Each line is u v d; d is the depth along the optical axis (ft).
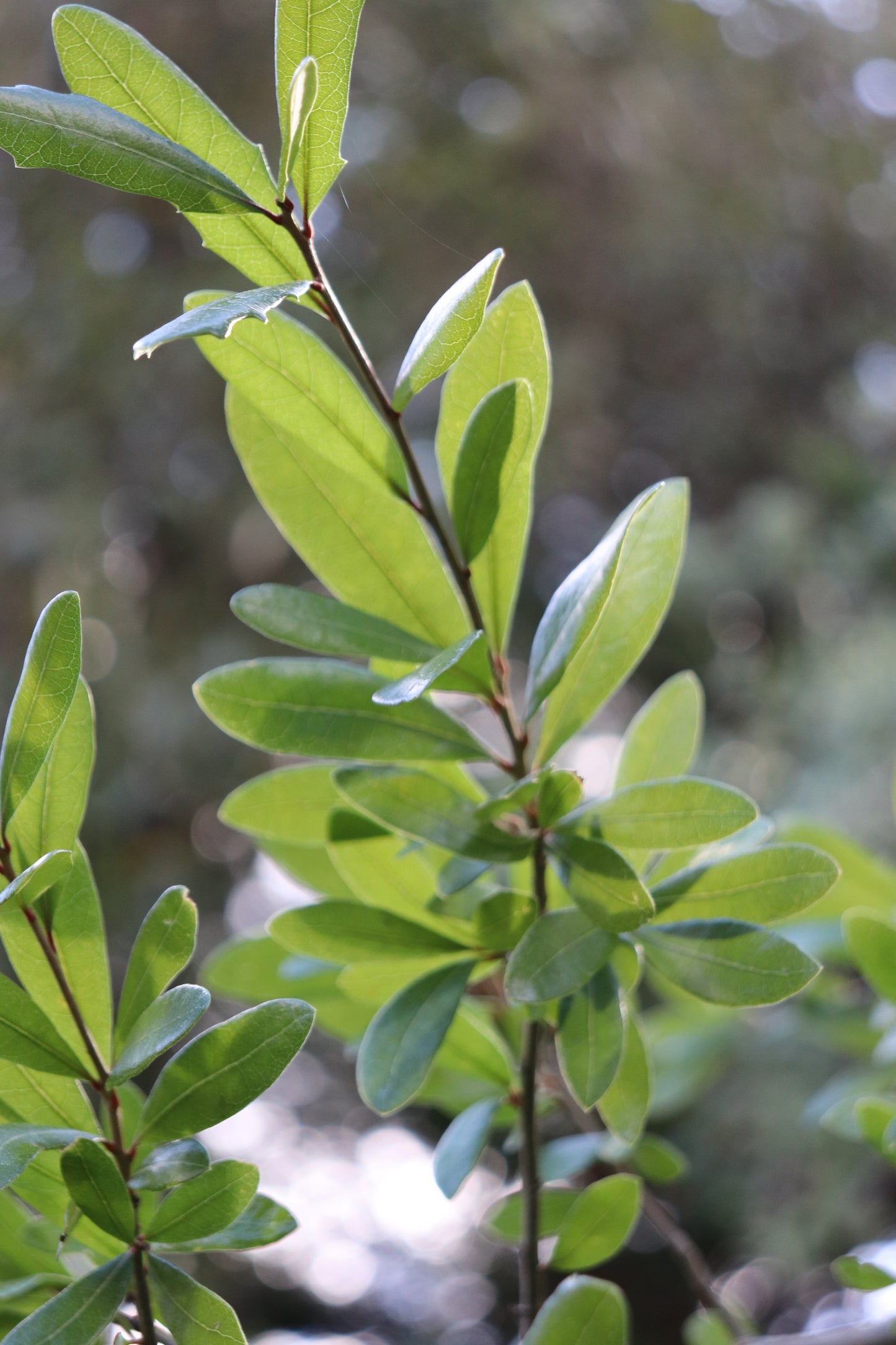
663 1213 2.62
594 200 13.56
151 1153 2.12
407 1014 2.27
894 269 15.30
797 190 14.83
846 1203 9.13
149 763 12.50
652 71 14.10
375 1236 12.01
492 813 2.20
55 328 13.51
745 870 2.25
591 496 14.40
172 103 2.15
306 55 2.12
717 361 14.56
